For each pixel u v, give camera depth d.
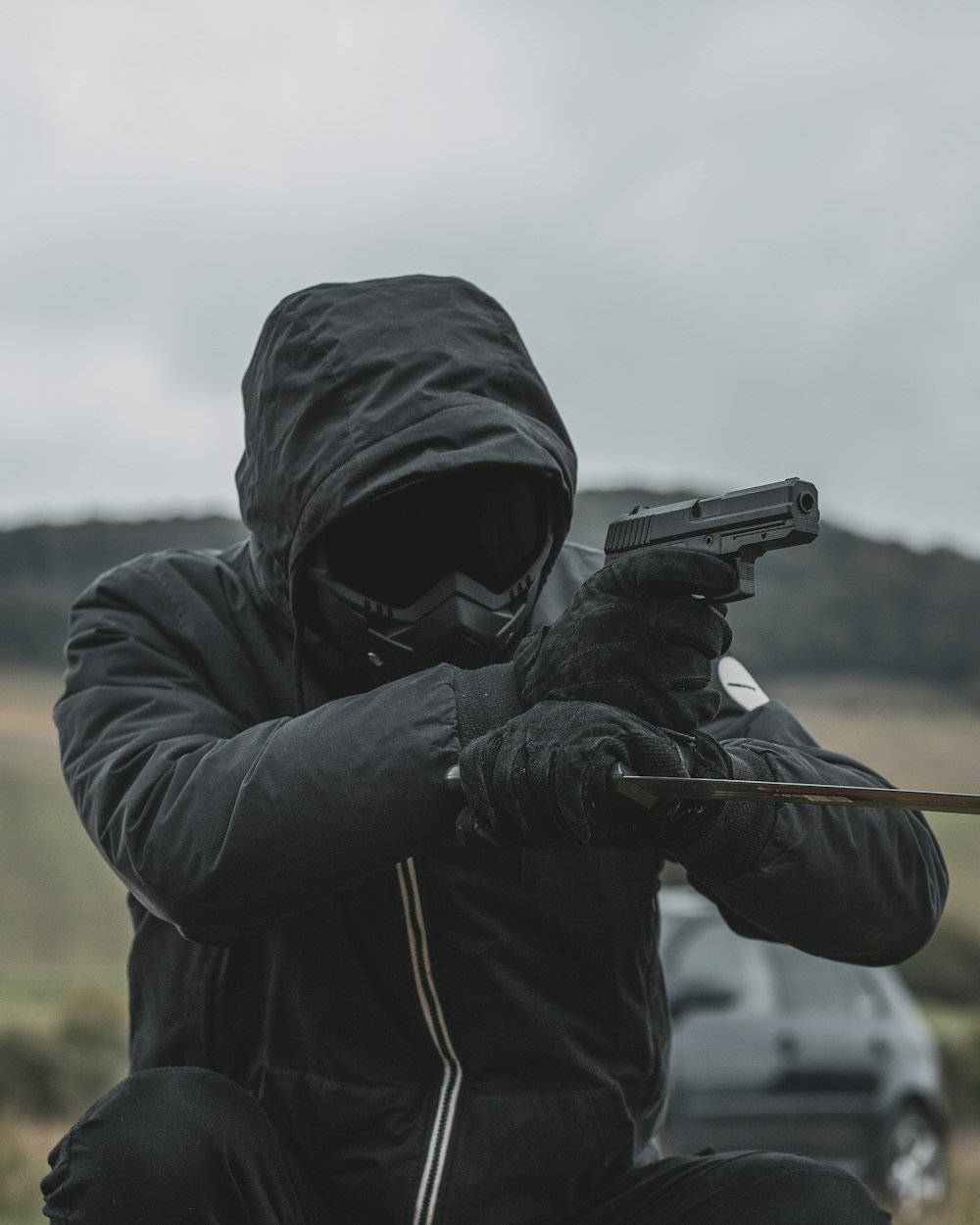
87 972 53.81
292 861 2.20
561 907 2.59
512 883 2.56
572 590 2.84
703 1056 12.52
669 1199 2.53
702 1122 12.42
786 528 2.04
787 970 13.32
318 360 2.49
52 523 179.75
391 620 2.46
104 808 2.39
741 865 2.34
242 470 2.66
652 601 2.11
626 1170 2.70
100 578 2.77
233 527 165.62
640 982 2.69
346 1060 2.56
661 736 2.09
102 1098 2.44
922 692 171.25
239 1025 2.63
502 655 2.58
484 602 2.46
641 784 2.01
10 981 49.00
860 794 1.86
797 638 182.75
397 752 2.18
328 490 2.37
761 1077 12.73
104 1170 2.30
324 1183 2.57
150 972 2.71
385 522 2.49
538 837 2.07
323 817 2.18
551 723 2.07
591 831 2.04
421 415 2.39
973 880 66.44
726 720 2.82
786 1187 2.44
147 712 2.52
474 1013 2.55
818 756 2.68
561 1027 2.59
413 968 2.54
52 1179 2.38
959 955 50.81
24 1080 19.56
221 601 2.73
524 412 2.54
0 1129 13.20
